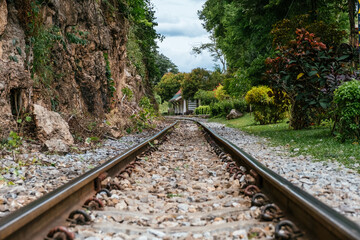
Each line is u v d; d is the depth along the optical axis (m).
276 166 5.85
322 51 10.41
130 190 4.55
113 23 17.19
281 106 15.60
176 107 80.00
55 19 10.91
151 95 33.53
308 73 10.45
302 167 5.60
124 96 18.12
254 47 21.86
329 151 7.04
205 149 9.66
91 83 12.86
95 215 3.25
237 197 3.93
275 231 2.50
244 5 17.33
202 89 61.44
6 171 5.48
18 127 8.10
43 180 5.22
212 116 41.31
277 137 11.12
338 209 3.25
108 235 2.75
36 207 2.63
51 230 2.54
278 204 3.34
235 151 6.41
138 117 17.38
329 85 9.99
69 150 8.07
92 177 3.95
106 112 14.43
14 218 2.43
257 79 21.56
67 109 10.88
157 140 11.18
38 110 8.38
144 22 27.41
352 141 8.14
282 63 12.07
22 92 8.39
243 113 32.62
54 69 10.52
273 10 17.20
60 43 10.96
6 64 7.83
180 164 7.05
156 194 4.41
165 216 3.34
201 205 3.80
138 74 25.91
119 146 9.85
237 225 2.87
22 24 8.95
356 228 2.07
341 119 8.32
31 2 9.21
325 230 2.32
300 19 14.38
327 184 4.34
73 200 3.44
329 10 17.30
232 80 32.12
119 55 18.83
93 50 13.57
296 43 10.95
